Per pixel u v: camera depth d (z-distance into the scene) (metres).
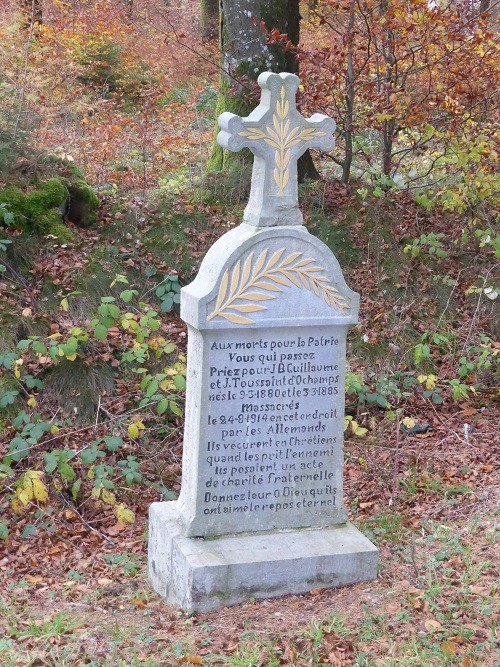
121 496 4.28
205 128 8.44
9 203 5.35
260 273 3.27
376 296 5.70
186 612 3.21
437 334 5.30
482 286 5.72
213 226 5.88
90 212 5.67
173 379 4.69
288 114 3.27
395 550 3.60
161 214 5.84
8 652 2.96
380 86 6.25
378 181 5.87
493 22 6.36
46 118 6.78
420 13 5.68
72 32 9.23
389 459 4.53
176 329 5.24
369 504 4.10
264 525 3.42
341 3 5.94
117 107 8.78
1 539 3.92
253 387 3.34
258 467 3.39
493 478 4.29
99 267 5.34
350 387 4.82
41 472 4.04
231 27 6.34
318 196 6.16
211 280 3.24
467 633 2.89
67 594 3.46
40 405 4.66
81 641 3.03
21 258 5.25
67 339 4.78
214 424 3.31
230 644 2.96
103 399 4.75
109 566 3.72
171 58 9.76
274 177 3.28
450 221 6.23
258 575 3.24
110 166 6.81
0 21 8.11
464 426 4.85
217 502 3.36
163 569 3.43
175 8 11.79
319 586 3.31
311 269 3.33
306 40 7.73
